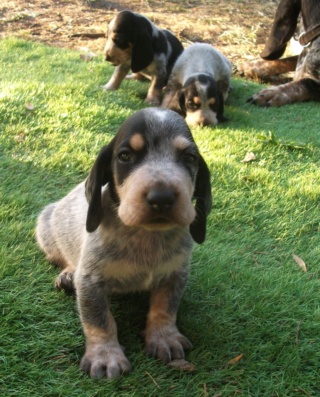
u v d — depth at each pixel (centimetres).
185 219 46
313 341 57
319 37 151
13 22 202
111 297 61
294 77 165
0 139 95
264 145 110
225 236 77
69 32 197
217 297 63
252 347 55
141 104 133
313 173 98
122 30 131
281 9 163
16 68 146
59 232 62
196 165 53
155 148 49
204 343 55
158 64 141
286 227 80
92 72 151
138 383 49
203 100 125
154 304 55
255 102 148
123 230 51
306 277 69
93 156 94
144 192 45
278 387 50
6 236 68
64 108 112
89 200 51
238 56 193
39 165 89
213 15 229
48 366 49
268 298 63
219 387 50
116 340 52
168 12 227
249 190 90
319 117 138
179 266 55
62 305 57
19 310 55
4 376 47
